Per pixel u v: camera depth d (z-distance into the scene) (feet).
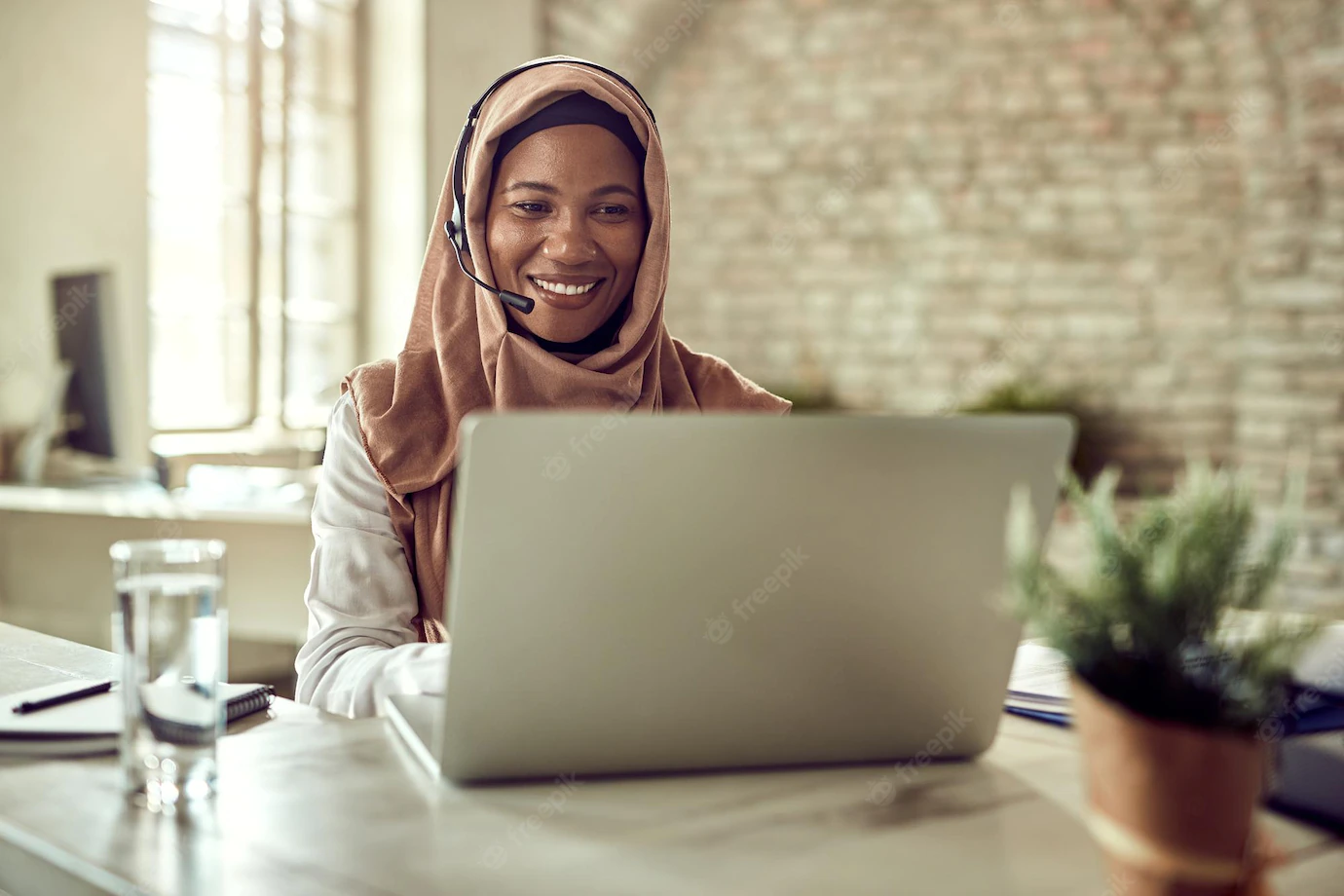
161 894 1.83
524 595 2.19
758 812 2.25
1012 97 12.82
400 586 4.00
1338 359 11.53
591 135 4.21
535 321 4.29
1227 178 12.08
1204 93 12.12
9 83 9.98
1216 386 12.15
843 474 2.23
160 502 8.45
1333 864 1.95
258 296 12.82
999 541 2.34
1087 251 12.62
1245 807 1.63
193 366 12.33
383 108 13.74
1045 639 1.73
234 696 2.85
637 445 2.14
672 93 14.17
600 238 4.26
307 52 13.34
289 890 1.85
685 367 4.95
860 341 13.66
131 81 11.03
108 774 2.41
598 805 2.28
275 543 8.16
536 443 2.10
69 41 10.46
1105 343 12.57
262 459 11.96
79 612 8.67
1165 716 1.64
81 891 1.93
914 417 2.24
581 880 1.91
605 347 4.50
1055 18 12.57
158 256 11.95
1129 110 12.39
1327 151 11.50
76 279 10.14
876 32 13.28
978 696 2.48
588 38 13.75
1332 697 2.50
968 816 2.23
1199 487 1.71
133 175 11.06
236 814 2.19
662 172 4.33
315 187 13.52
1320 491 11.48
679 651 2.30
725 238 14.15
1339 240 11.50
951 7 12.94
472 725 2.28
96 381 10.04
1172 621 1.64
